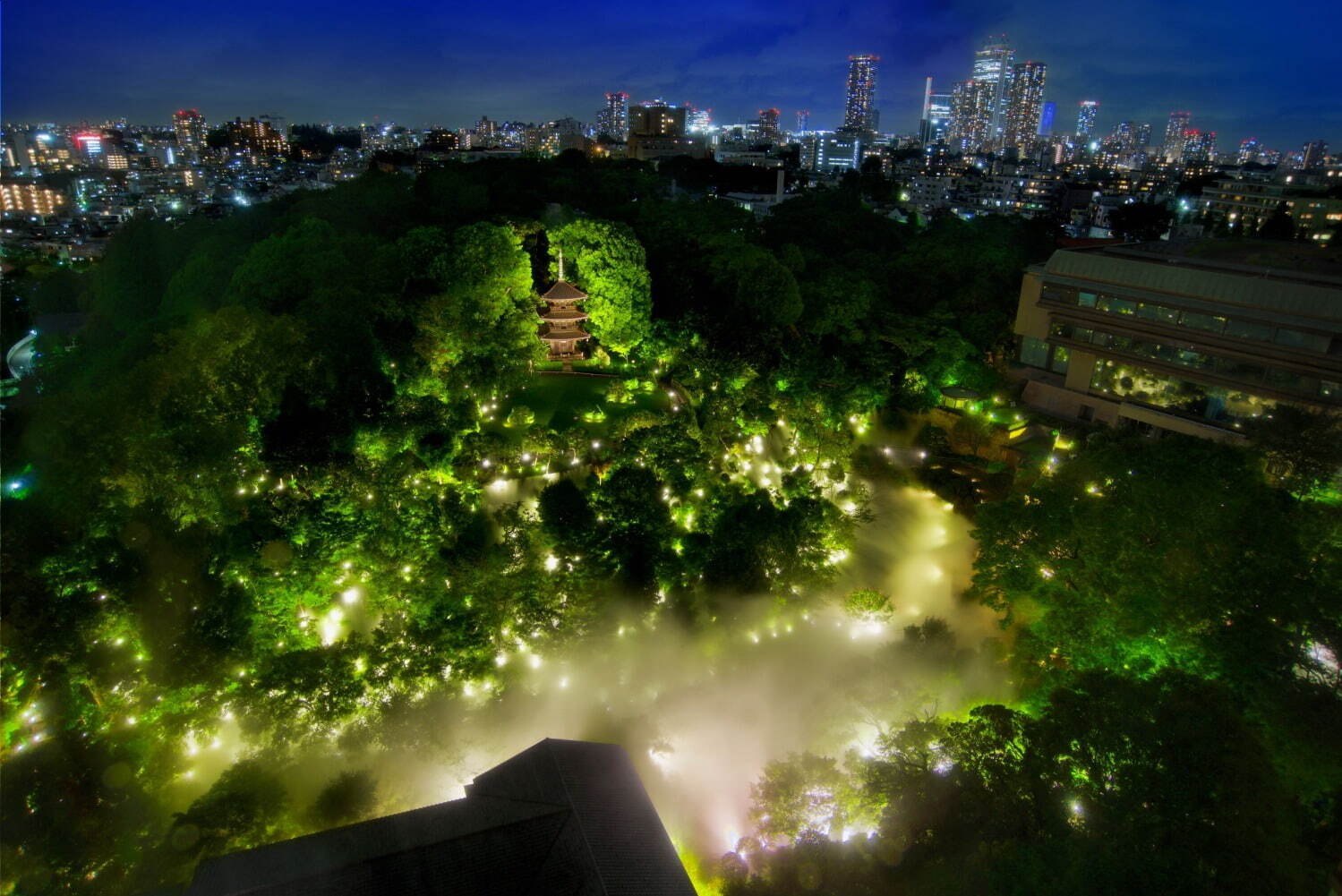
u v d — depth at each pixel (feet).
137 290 184.96
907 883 67.15
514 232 208.03
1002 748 72.64
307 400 122.93
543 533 110.01
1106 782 65.98
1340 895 55.11
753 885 73.72
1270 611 76.07
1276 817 59.31
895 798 72.38
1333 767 65.62
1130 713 67.31
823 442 151.64
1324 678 73.67
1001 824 65.51
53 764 75.61
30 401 140.36
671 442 134.51
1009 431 165.89
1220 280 151.74
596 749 79.87
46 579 82.17
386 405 134.21
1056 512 93.71
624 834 70.08
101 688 84.07
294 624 100.58
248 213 230.27
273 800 81.10
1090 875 55.31
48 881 69.72
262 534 101.14
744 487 140.77
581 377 190.80
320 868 64.59
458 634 96.58
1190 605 79.00
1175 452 92.63
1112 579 86.12
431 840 67.62
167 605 91.15
